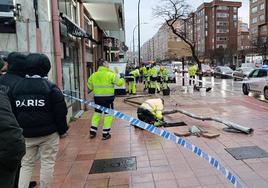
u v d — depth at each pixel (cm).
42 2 752
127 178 480
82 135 765
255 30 9719
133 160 562
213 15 11294
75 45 1105
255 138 686
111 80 714
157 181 464
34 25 749
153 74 1792
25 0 740
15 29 740
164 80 1805
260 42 5869
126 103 1373
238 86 2320
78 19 1182
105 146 662
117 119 949
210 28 11444
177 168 512
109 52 2944
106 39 2592
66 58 944
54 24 784
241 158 552
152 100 845
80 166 543
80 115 1045
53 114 379
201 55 9844
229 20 11319
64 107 382
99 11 1512
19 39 743
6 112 207
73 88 1050
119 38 3478
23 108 363
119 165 539
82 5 1244
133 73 1764
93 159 579
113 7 1402
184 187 438
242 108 1148
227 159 548
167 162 543
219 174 480
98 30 2138
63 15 855
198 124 841
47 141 382
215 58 8444
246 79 1741
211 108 1160
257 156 561
